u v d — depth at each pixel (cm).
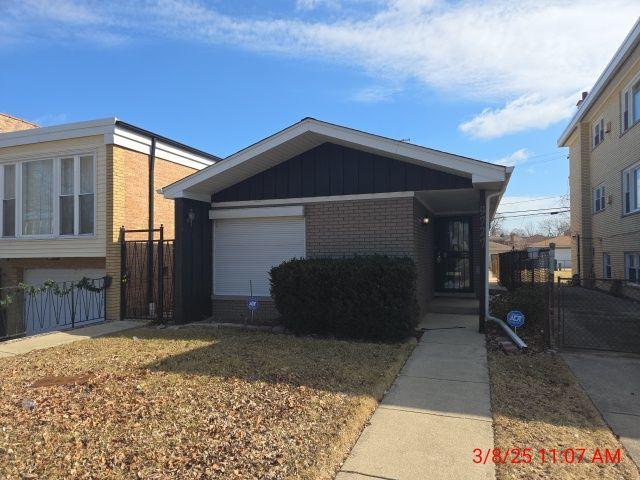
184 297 931
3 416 446
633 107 1456
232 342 747
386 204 888
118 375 574
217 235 1019
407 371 601
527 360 648
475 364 629
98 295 1088
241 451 368
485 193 849
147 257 1105
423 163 835
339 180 921
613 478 337
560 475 340
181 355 666
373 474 343
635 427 429
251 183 988
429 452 376
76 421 430
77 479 331
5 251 1174
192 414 441
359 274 767
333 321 782
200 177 914
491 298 1159
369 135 835
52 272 1223
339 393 496
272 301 962
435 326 902
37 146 1130
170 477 331
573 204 2269
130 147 1095
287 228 969
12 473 339
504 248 5612
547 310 730
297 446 376
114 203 1045
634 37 1265
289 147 902
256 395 490
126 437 395
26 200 1169
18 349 742
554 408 470
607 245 1728
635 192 1450
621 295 1283
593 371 596
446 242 1304
